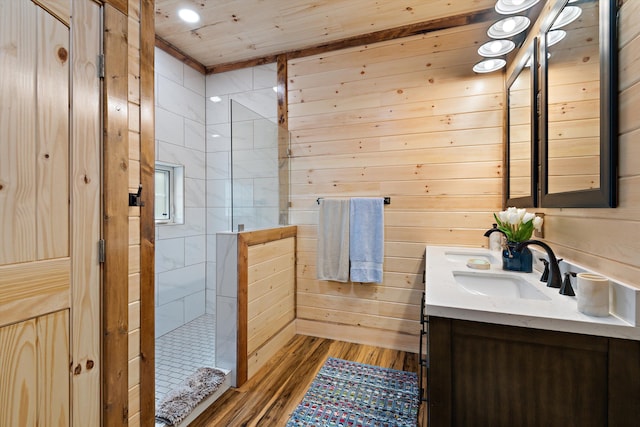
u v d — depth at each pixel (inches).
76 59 42.7
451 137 96.5
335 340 109.1
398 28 100.8
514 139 83.2
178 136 117.5
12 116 36.1
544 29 63.5
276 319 101.0
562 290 47.2
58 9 40.6
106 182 46.6
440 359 41.7
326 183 110.6
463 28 95.0
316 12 92.7
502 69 91.9
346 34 104.7
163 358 94.4
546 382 38.3
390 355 97.9
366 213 102.6
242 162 89.8
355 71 106.6
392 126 102.4
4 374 35.6
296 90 114.4
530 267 63.0
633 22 38.2
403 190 101.3
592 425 36.9
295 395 76.7
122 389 49.1
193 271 126.0
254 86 122.6
